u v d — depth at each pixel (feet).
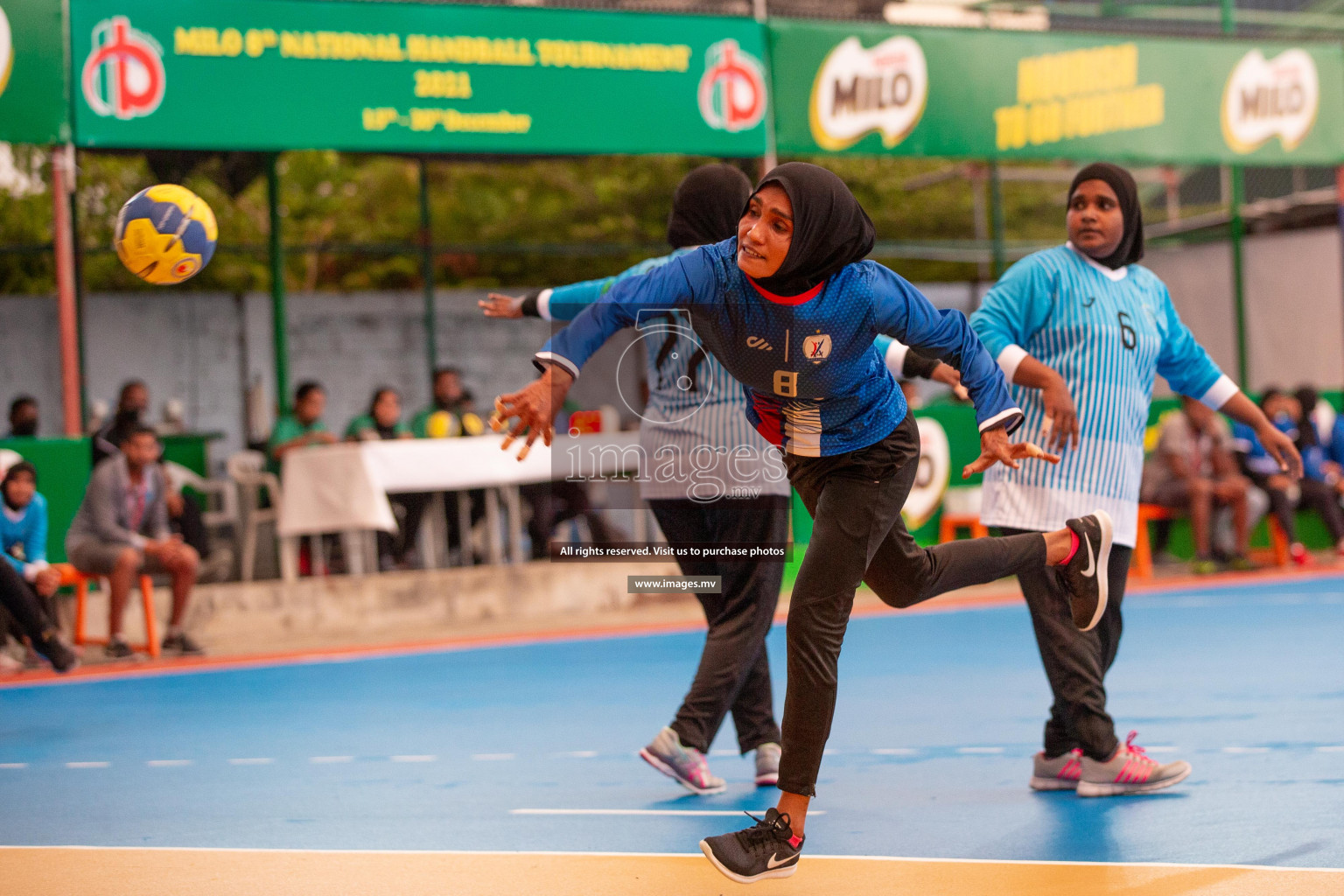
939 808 18.33
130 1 40.32
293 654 37.78
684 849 16.53
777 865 14.01
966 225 89.10
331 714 27.84
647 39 45.14
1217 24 55.72
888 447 14.92
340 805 19.42
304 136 42.01
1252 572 50.62
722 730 25.88
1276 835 16.28
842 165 86.22
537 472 43.50
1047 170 75.20
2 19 39.29
